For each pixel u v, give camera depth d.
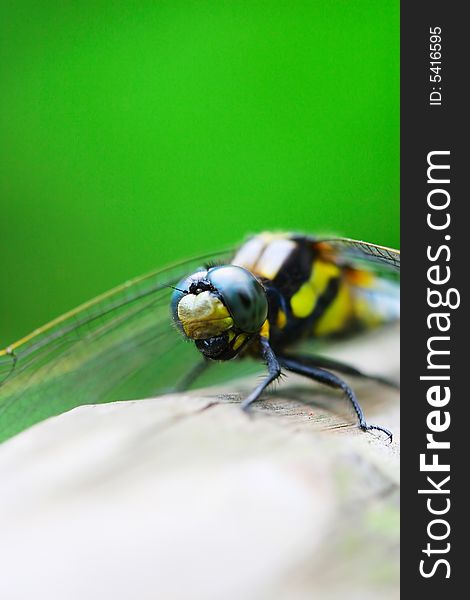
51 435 0.12
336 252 0.16
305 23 0.19
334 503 0.10
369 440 0.13
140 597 0.08
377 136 0.19
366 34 0.19
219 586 0.08
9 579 0.09
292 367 0.15
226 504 0.09
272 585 0.08
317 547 0.09
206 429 0.12
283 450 0.11
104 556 0.09
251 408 0.13
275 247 0.16
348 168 0.19
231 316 0.15
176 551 0.09
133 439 0.12
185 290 0.15
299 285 0.16
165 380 0.17
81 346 0.16
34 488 0.10
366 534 0.09
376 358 0.16
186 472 0.10
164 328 0.17
